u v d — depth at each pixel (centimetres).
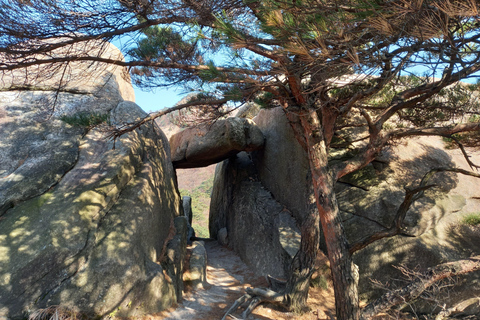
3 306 586
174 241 945
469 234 893
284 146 1250
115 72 1201
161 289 739
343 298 611
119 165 834
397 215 616
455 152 1114
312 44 403
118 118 974
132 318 673
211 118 778
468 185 1012
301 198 1109
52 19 549
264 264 1044
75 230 690
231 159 1602
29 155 816
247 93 637
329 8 366
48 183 766
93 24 579
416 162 1021
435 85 646
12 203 725
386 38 406
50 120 905
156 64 639
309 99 691
